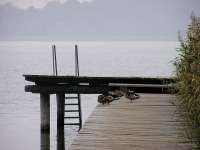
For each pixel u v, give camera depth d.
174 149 8.44
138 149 8.40
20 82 70.19
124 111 12.05
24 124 31.55
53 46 24.11
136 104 13.19
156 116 11.35
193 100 9.03
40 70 95.25
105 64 111.38
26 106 42.34
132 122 10.66
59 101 22.22
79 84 19.16
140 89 16.67
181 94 9.98
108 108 12.54
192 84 9.18
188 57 9.71
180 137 9.23
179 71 10.02
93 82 18.70
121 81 18.08
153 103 13.30
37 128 29.83
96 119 11.01
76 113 35.75
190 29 10.18
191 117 9.26
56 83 19.14
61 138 22.39
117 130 9.88
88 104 41.44
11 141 25.58
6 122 32.38
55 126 29.03
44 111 19.73
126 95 14.22
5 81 71.69
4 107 41.59
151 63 115.88
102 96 13.48
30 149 23.66
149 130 9.88
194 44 9.84
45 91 19.17
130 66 103.31
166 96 14.82
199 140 8.79
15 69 99.56
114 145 8.68
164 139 9.12
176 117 11.15
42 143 20.09
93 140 9.00
